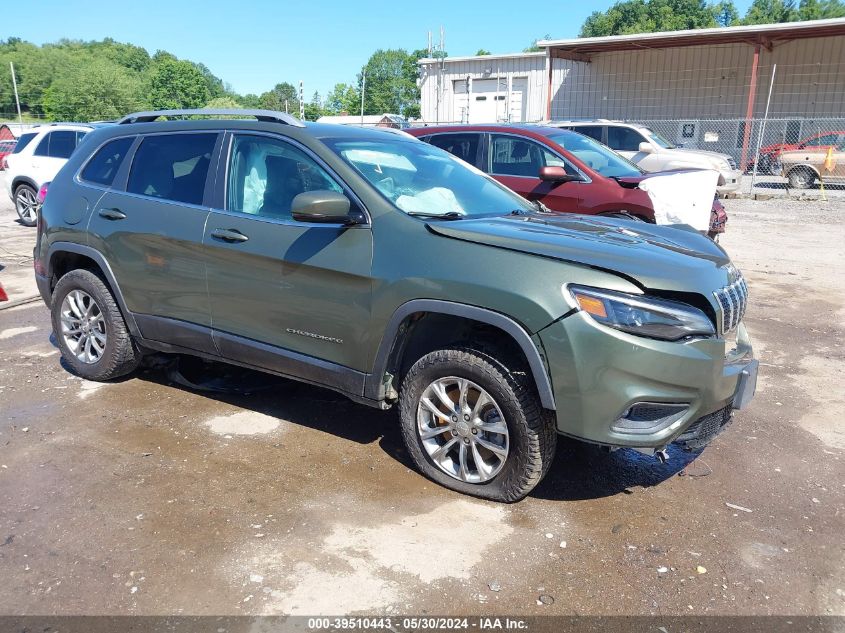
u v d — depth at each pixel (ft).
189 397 15.43
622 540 10.36
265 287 12.59
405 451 13.05
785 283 28.37
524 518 10.86
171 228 13.74
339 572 9.41
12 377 16.40
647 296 10.03
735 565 9.83
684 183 24.67
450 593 9.05
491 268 10.44
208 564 9.51
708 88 88.63
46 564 9.43
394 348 11.55
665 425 10.24
